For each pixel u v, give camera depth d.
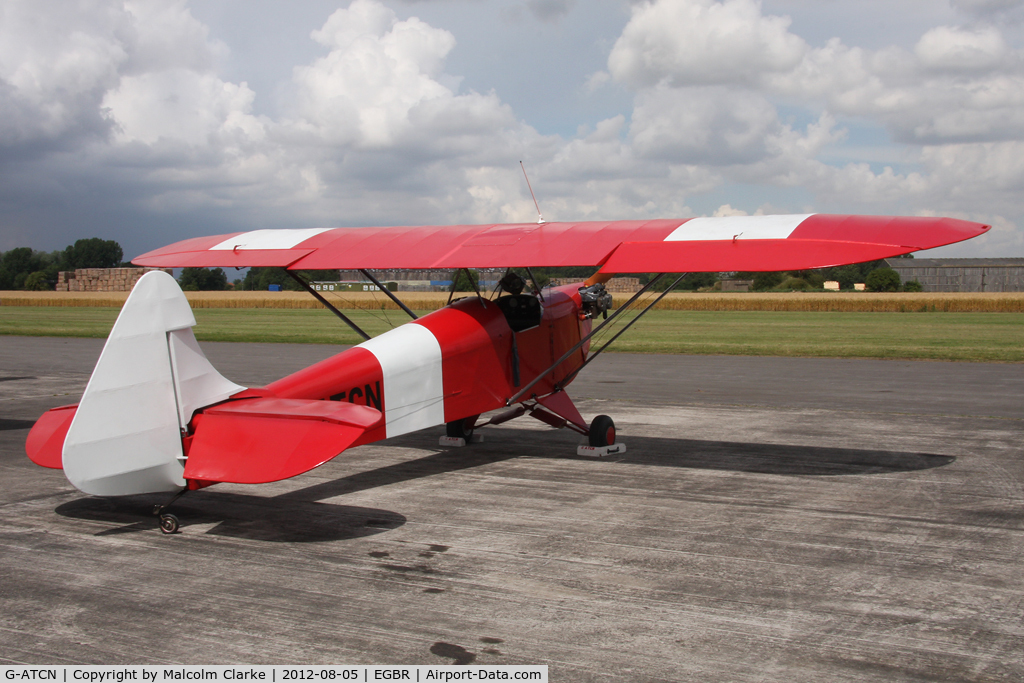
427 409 6.98
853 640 3.71
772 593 4.32
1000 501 6.32
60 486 6.95
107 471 4.93
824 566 4.77
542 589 4.38
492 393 7.72
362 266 7.05
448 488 6.85
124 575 4.62
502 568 4.73
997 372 16.44
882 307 52.56
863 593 4.32
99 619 3.98
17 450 8.65
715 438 9.27
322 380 6.09
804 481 7.06
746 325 34.75
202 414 5.28
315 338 25.47
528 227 7.30
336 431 4.96
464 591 4.35
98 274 85.62
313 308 55.16
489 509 6.13
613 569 4.71
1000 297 53.16
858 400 12.47
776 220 6.17
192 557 4.96
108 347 4.91
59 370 17.12
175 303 5.22
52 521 5.80
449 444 8.91
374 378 6.47
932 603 4.18
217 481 4.75
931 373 16.31
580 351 9.14
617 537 5.37
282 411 5.19
